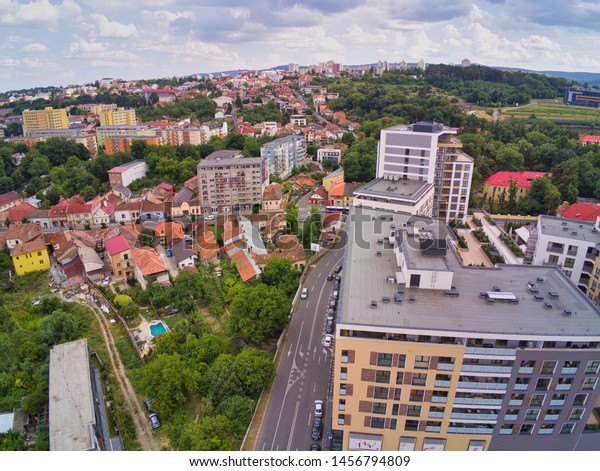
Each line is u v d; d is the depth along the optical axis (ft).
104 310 388.16
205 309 386.93
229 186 615.16
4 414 272.10
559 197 569.64
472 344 203.00
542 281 243.81
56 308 384.68
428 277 233.35
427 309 216.33
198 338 330.13
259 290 334.85
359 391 216.13
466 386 206.80
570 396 206.69
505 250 431.02
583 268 331.36
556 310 216.33
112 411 279.49
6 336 335.26
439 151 501.15
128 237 497.87
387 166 493.77
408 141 473.67
